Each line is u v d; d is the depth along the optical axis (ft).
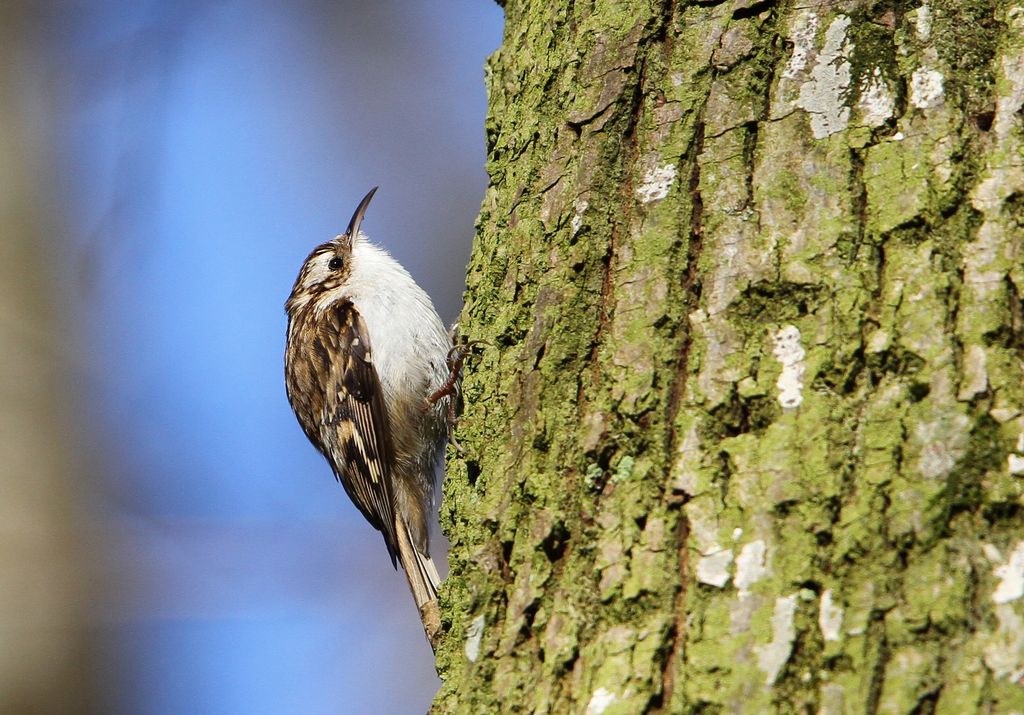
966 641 12.83
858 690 12.99
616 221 17.26
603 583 15.03
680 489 14.93
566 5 19.57
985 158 15.14
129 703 41.70
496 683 15.80
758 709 13.29
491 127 21.20
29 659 40.32
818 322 15.07
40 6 48.96
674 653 14.15
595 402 16.33
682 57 17.46
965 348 14.20
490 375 18.38
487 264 19.48
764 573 13.96
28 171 46.65
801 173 15.96
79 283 41.14
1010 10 15.83
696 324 15.79
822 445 14.34
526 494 16.58
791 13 16.87
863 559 13.61
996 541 13.25
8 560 41.01
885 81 15.96
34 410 43.42
